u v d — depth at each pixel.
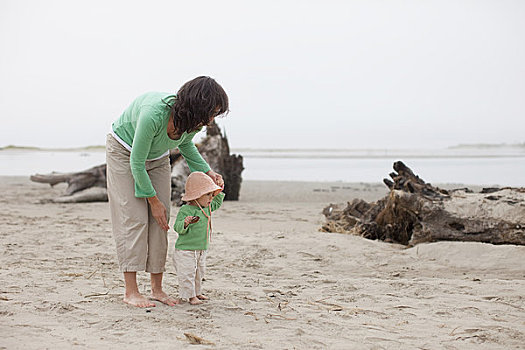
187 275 4.08
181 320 3.68
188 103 3.68
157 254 4.15
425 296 4.54
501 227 6.45
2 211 10.30
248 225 8.84
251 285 4.90
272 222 9.25
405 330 3.56
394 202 7.20
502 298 4.43
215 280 5.09
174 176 12.53
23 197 13.39
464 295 4.55
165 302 4.14
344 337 3.38
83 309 3.88
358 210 8.43
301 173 24.25
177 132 3.88
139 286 4.76
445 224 6.71
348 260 6.05
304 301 4.33
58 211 10.58
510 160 34.81
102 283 4.79
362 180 20.20
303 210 11.15
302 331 3.47
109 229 8.09
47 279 4.86
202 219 4.13
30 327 3.38
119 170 4.04
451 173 22.03
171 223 8.62
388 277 5.38
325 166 29.89
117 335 3.29
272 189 16.30
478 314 3.98
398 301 4.35
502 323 3.75
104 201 13.06
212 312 3.92
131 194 4.04
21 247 6.52
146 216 4.07
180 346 3.10
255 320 3.73
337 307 4.14
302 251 6.40
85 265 5.61
